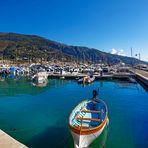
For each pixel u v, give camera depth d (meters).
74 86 49.97
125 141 15.26
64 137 16.02
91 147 13.93
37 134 16.69
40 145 14.59
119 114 23.72
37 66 101.69
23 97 34.59
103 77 66.06
